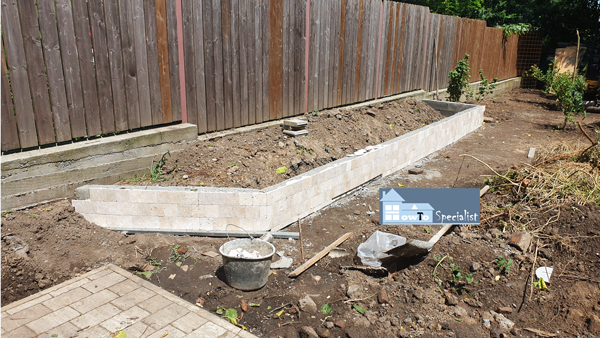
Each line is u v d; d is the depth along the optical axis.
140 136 6.20
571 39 21.50
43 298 4.21
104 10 5.68
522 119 13.42
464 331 4.16
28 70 5.12
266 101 8.34
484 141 10.88
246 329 4.03
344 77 10.17
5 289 4.27
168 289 4.54
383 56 11.32
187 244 5.32
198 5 6.79
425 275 4.89
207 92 7.25
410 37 12.20
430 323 4.25
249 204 5.55
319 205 6.61
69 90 5.53
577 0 20.03
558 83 12.59
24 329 3.75
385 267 5.01
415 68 12.83
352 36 10.08
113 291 4.36
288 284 4.72
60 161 5.38
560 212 5.65
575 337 4.04
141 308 4.11
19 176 5.04
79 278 4.55
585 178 6.18
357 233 5.81
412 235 5.59
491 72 17.75
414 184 7.80
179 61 6.73
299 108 9.12
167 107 6.70
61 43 5.35
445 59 14.25
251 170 6.79
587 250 4.98
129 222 5.50
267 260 4.50
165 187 5.61
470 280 4.71
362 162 7.36
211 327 3.90
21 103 5.12
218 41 7.21
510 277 4.83
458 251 5.17
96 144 5.71
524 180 6.40
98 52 5.72
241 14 7.45
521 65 20.14
